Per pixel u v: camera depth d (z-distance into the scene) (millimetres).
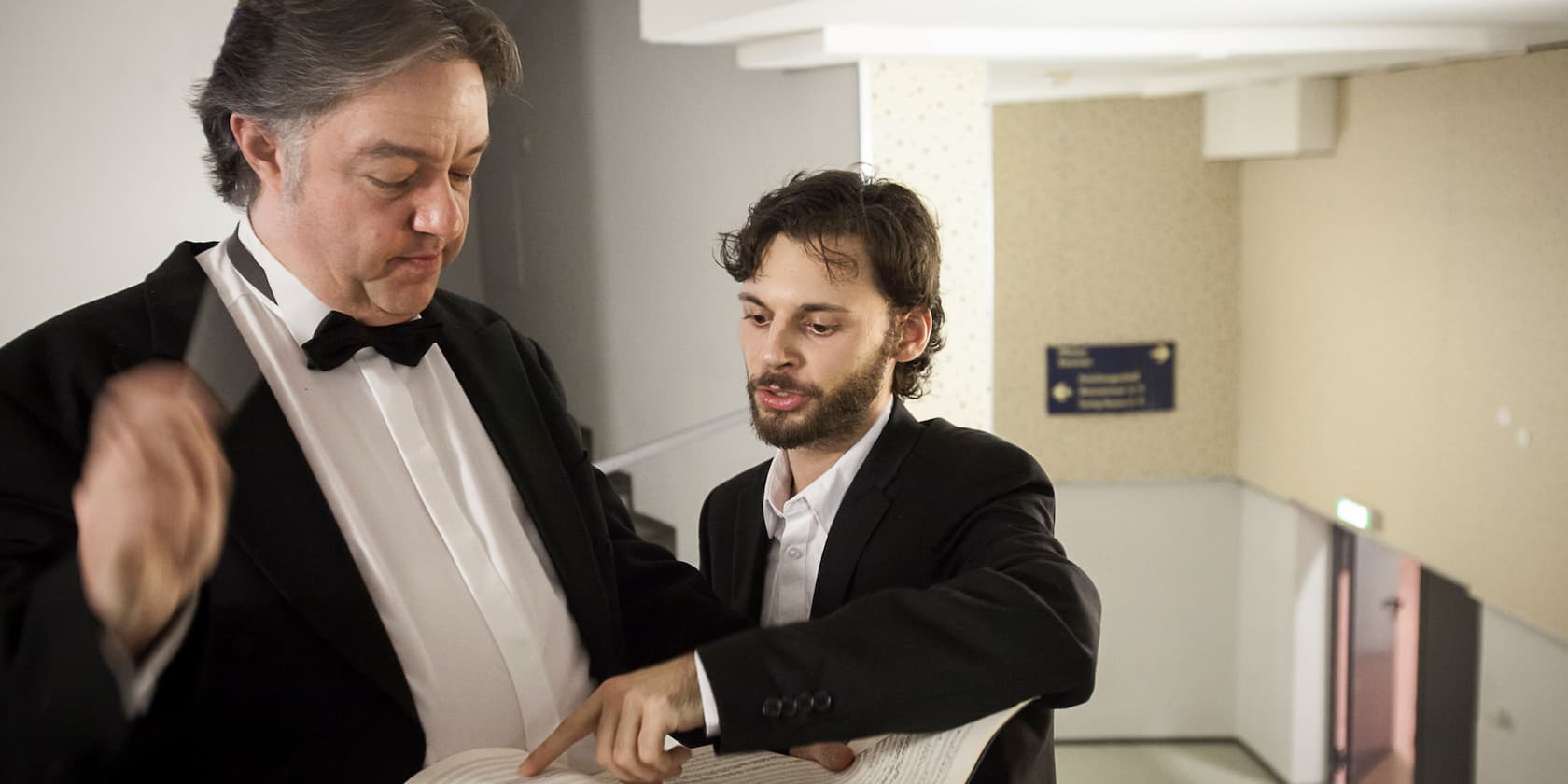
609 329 5410
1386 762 9000
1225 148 8875
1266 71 7375
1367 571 8891
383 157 1002
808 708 968
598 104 5254
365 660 1006
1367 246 7715
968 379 4512
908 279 1267
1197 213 9391
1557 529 6051
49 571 757
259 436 1022
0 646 767
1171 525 9844
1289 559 9078
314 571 1003
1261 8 4066
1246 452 9578
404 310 1105
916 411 4445
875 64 4234
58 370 981
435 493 1140
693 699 971
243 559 986
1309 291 8445
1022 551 1155
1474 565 6762
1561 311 5938
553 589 1217
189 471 711
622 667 1284
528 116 5652
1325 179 8164
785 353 1258
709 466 4898
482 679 1105
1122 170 9320
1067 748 10086
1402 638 8914
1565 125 5840
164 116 3158
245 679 971
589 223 5414
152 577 705
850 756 1067
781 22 3824
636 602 1341
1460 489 6867
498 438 1229
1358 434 7910
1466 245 6691
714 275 4809
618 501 1466
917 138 4336
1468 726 7266
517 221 5863
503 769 958
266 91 1003
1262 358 9219
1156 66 6746
